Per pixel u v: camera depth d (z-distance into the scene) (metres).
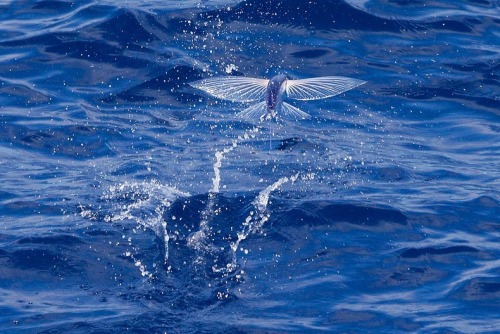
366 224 40.66
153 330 32.88
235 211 41.62
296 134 50.94
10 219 41.41
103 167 47.03
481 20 66.19
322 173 45.88
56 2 67.75
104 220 41.16
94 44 61.25
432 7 67.56
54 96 55.88
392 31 63.75
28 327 33.03
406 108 55.19
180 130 51.66
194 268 37.12
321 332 32.69
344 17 64.44
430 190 44.19
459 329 32.88
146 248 38.72
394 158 48.12
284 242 39.09
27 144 49.91
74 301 34.94
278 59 60.28
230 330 32.78
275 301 34.78
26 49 61.19
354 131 51.84
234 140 50.19
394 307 34.41
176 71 58.19
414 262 37.75
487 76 58.78
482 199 43.19
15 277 36.66
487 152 49.69
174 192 43.88
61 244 38.88
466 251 38.59
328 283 36.03
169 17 63.97
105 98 55.69
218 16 64.19
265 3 64.88
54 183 45.12
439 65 60.12
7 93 56.06
